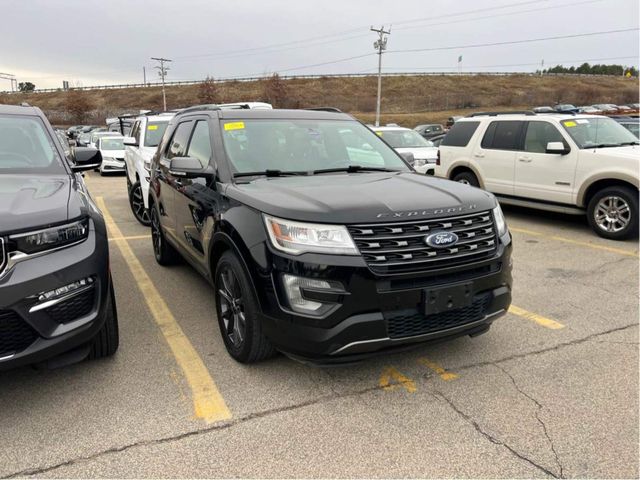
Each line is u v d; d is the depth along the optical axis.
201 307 4.68
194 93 88.94
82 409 3.01
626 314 4.54
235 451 2.65
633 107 36.81
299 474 2.49
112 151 17.55
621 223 7.21
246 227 3.23
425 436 2.78
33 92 106.88
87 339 3.02
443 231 3.05
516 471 2.51
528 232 7.88
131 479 2.44
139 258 6.46
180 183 4.71
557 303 4.81
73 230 2.98
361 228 2.92
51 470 2.50
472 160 9.25
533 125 8.34
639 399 3.14
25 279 2.72
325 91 83.38
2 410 3.01
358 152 4.51
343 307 2.88
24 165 4.02
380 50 42.38
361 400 3.12
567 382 3.34
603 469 2.53
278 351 3.47
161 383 3.31
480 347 3.86
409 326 3.05
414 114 64.19
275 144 4.24
